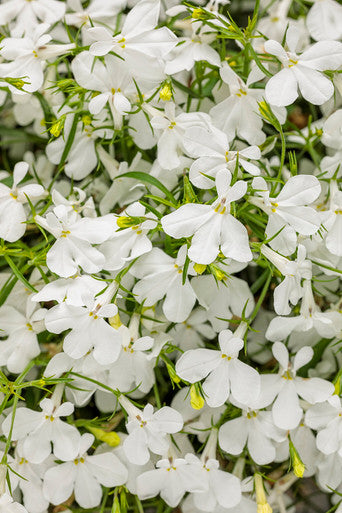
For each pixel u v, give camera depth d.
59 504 0.32
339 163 0.32
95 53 0.30
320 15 0.33
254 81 0.31
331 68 0.30
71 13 0.34
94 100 0.30
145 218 0.30
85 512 0.33
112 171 0.32
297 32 0.30
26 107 0.34
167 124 0.31
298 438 0.32
